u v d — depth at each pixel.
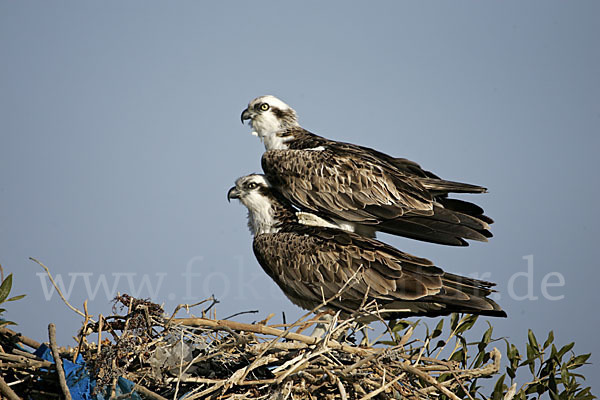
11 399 9.55
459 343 12.39
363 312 11.52
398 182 14.50
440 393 11.52
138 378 10.74
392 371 10.91
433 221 14.09
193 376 10.88
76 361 11.04
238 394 10.55
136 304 10.98
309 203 14.73
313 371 10.73
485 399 11.80
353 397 10.93
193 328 11.01
